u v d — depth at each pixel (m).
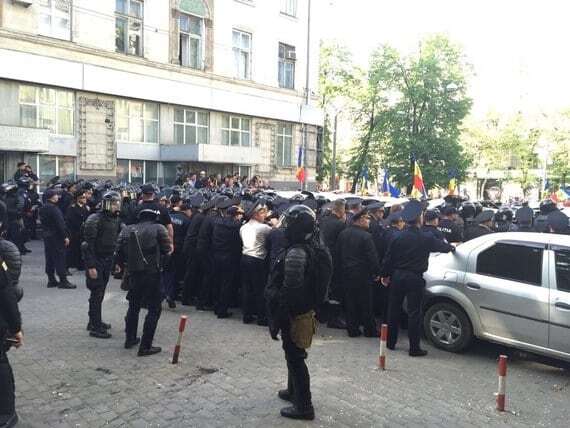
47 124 21.14
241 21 28.86
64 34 21.52
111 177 23.34
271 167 31.25
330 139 45.34
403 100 34.16
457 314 6.84
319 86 41.97
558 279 6.12
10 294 4.10
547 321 6.07
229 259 8.23
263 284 7.81
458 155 33.38
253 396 5.28
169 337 7.22
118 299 9.32
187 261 9.15
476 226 8.99
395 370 6.16
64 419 4.70
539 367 6.50
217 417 4.81
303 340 4.64
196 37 26.89
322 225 7.94
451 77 33.72
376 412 5.00
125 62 23.45
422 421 4.84
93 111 22.61
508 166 48.00
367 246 7.29
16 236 13.22
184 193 12.18
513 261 6.50
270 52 30.69
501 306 6.44
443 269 7.02
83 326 7.57
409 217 6.68
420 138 33.19
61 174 21.56
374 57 35.59
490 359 6.71
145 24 24.38
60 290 9.88
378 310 8.59
